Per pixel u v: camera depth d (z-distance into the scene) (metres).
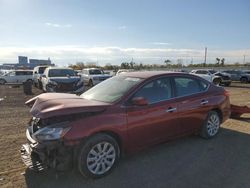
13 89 19.95
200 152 4.86
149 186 3.61
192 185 3.64
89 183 3.67
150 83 4.58
